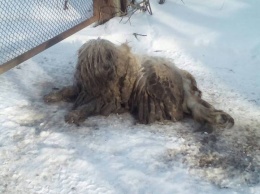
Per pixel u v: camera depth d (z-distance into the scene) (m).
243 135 2.54
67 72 3.18
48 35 3.55
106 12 3.71
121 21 3.68
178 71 2.70
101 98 2.70
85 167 2.30
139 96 2.64
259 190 2.16
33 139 2.52
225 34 3.41
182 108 2.68
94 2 3.62
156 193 2.14
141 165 2.32
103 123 2.64
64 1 3.93
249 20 3.52
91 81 2.61
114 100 2.70
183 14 3.67
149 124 2.62
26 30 3.62
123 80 2.63
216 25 3.51
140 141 2.49
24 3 3.96
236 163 2.34
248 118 2.69
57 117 2.70
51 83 3.05
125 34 3.52
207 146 2.46
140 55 2.73
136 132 2.56
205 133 2.55
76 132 2.57
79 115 2.64
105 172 2.27
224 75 3.10
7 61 3.14
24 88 2.99
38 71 3.19
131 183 2.20
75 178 2.24
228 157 2.38
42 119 2.68
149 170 2.28
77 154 2.40
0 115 2.69
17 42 3.47
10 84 3.02
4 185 2.22
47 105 2.81
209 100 2.85
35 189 2.19
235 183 2.21
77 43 3.49
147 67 2.63
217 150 2.43
